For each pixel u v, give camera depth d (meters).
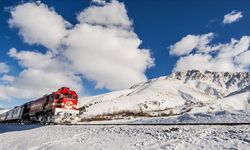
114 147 11.76
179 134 13.31
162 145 11.12
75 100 35.34
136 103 155.50
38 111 39.09
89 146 12.68
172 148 10.26
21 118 47.66
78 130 20.61
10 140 20.48
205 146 10.15
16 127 36.25
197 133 12.99
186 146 10.52
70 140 16.11
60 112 33.22
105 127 20.17
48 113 35.25
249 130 11.94
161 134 13.94
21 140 19.28
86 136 17.22
